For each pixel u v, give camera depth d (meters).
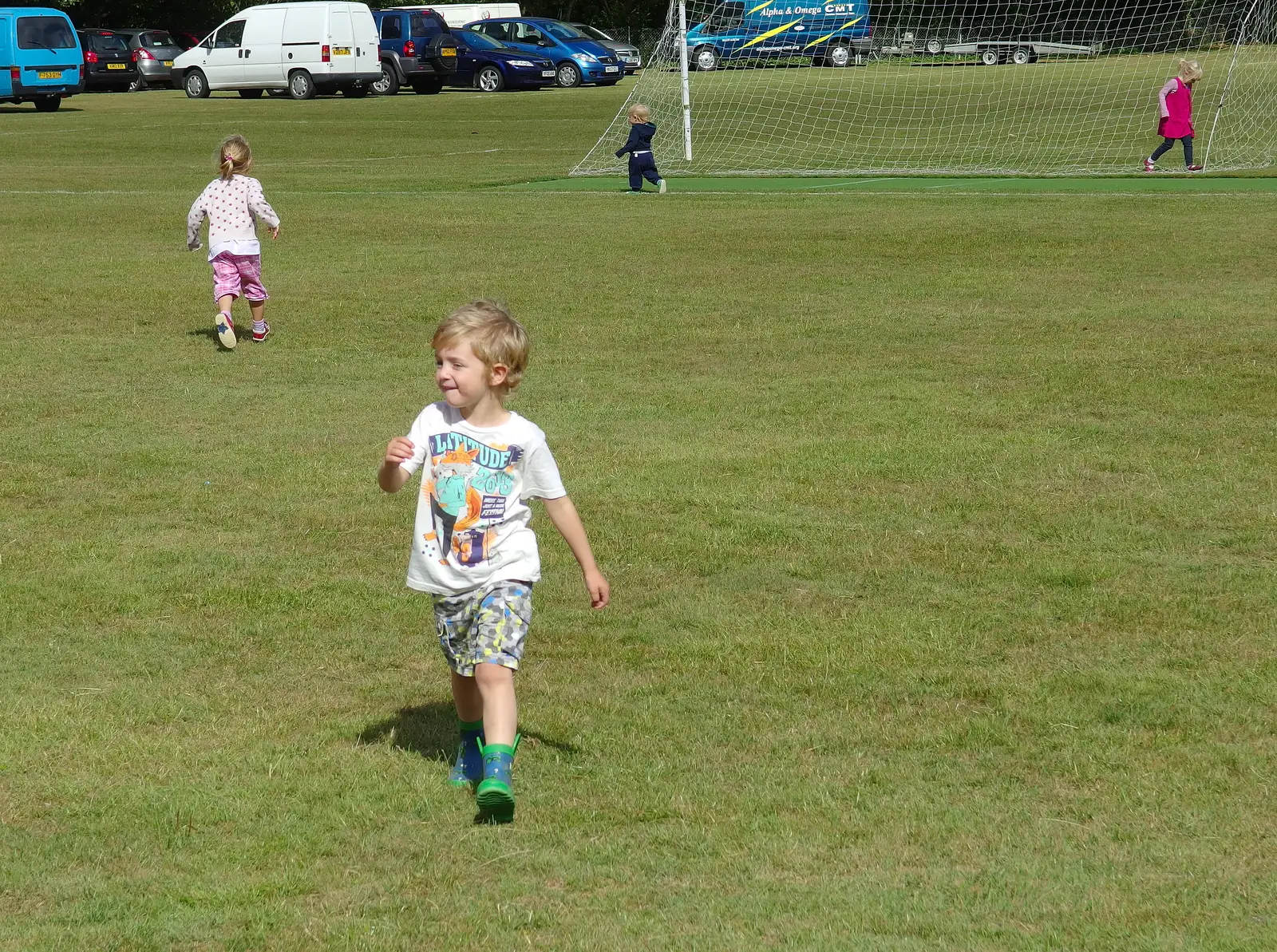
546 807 4.28
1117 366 10.16
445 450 4.23
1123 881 3.85
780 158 27.84
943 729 4.82
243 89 45.09
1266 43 32.41
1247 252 15.14
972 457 8.05
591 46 46.97
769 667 5.36
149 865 3.96
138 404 9.34
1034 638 5.62
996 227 17.20
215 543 6.77
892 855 4.00
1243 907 3.72
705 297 13.04
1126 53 39.41
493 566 4.20
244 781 4.45
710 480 7.70
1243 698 5.05
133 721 4.88
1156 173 23.62
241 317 12.23
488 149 28.67
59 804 4.30
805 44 39.97
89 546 6.71
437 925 3.65
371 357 10.77
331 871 3.93
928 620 5.80
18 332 11.60
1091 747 4.68
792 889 3.81
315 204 20.05
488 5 54.56
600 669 5.35
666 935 3.59
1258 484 7.54
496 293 13.27
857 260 15.04
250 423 8.90
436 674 5.32
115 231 17.53
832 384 9.80
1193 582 6.21
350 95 45.12
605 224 18.00
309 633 5.70
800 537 6.80
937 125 33.25
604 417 9.01
